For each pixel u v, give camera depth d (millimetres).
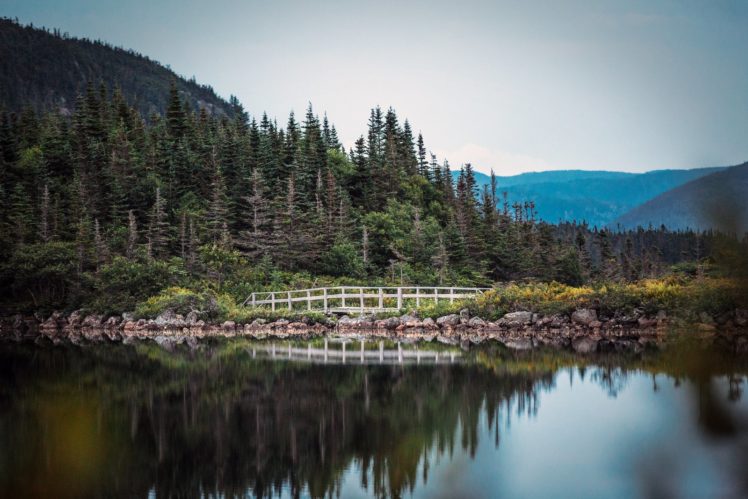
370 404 23578
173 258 59281
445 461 17516
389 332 45156
